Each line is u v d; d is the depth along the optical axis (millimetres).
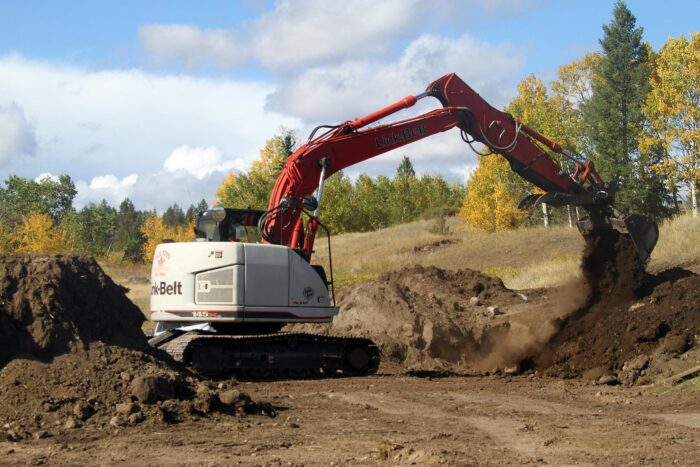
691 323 14594
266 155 56938
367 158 16188
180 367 12266
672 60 42062
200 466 7641
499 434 9359
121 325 11922
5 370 10359
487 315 20375
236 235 15977
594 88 56750
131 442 8766
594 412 10992
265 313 14828
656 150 51562
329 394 12953
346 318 19984
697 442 8680
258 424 9984
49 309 10992
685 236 27828
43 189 86188
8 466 7676
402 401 12234
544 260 36531
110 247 97562
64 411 9781
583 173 17188
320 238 65750
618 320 15844
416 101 16422
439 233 57906
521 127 16984
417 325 18953
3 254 11664
